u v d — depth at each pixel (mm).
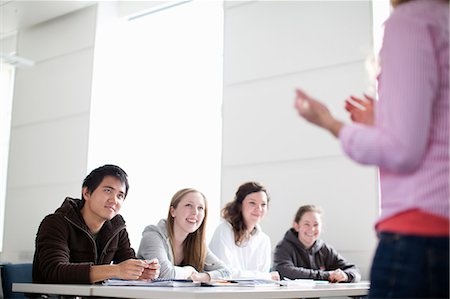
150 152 5223
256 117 4391
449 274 926
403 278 942
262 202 3475
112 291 1648
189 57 5145
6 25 5973
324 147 4008
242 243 3461
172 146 5082
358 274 3436
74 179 5301
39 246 2234
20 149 5836
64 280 2041
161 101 5250
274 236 4152
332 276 3271
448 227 937
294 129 4172
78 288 1719
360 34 3990
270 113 4320
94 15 5465
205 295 1484
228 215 3492
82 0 5387
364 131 984
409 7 1033
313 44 4191
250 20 4559
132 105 5445
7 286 2412
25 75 5957
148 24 5492
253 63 4477
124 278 1915
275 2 4441
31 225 5566
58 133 5527
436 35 993
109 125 5422
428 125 937
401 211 973
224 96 4602
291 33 4316
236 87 4547
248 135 4410
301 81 4203
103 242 2467
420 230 944
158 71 5336
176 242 2945
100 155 5316
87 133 5273
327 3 4176
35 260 2258
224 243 3398
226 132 4539
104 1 5516
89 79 5359
